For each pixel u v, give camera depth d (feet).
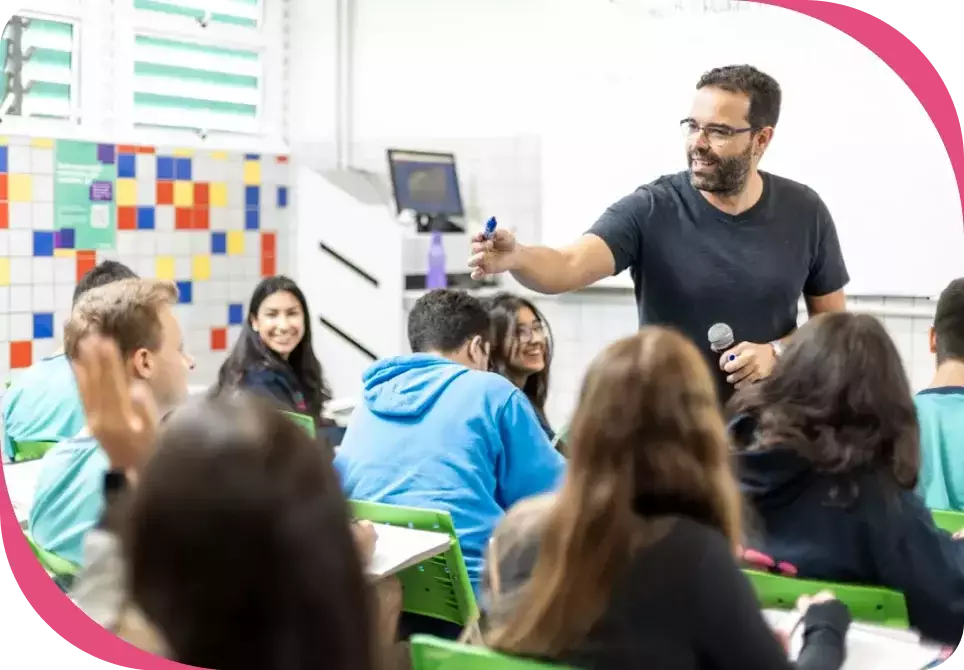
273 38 15.08
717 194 7.59
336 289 14.25
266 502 2.30
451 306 7.38
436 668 4.15
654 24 12.94
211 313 14.52
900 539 5.07
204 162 14.23
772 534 5.28
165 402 5.49
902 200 11.43
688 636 3.90
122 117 13.38
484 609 4.80
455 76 14.52
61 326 12.73
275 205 15.19
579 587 3.97
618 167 13.50
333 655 2.35
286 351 9.88
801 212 7.78
